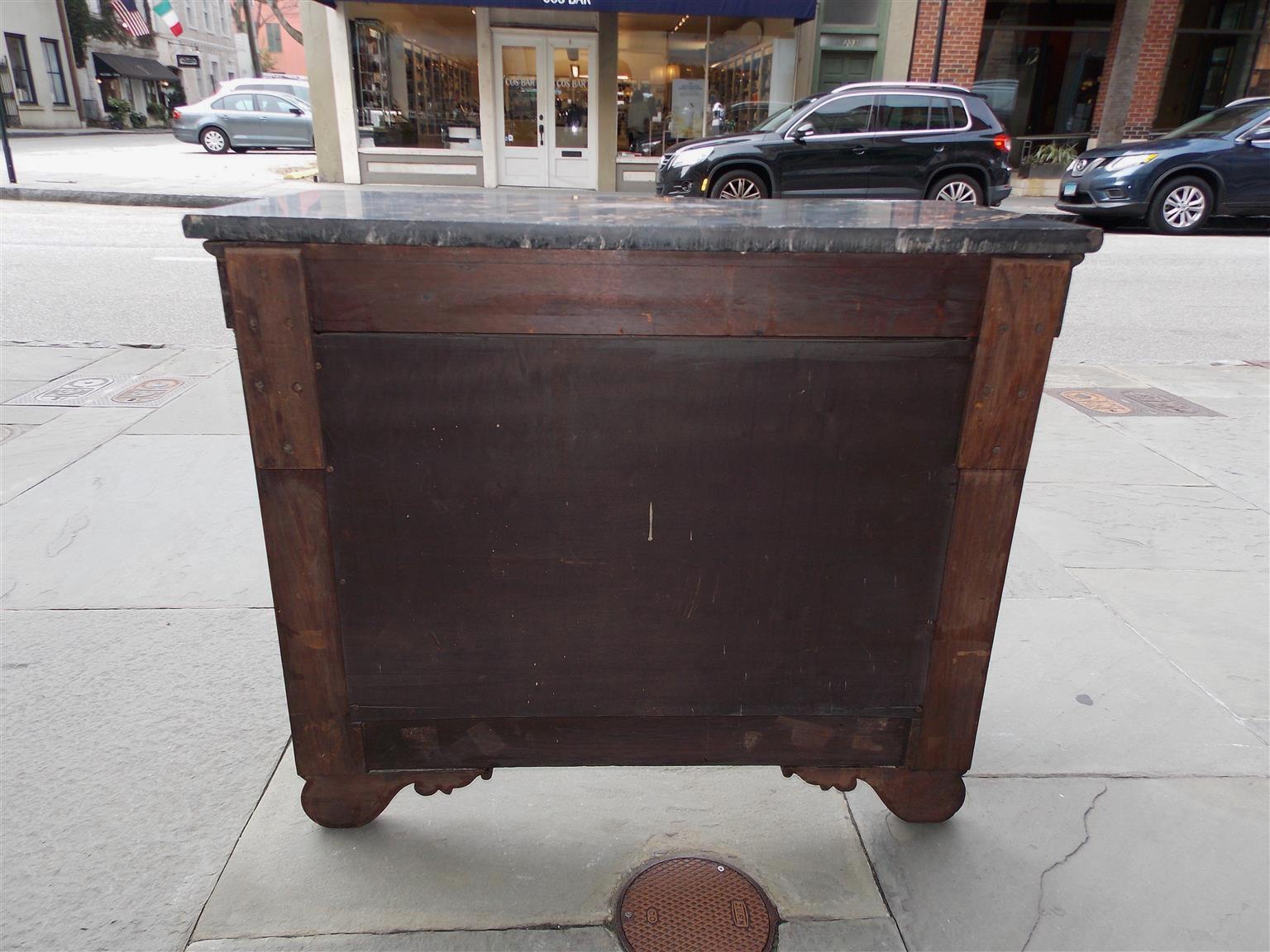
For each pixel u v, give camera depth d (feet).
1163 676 8.81
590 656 5.84
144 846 6.43
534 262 4.87
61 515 11.66
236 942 5.69
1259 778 7.41
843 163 36.11
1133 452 15.08
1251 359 21.50
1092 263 33.06
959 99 36.55
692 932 5.86
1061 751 7.72
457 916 5.93
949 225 4.99
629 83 48.32
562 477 5.38
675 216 5.45
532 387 5.16
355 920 5.88
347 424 5.19
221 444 14.10
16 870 6.18
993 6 54.54
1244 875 6.42
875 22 50.06
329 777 6.22
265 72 195.52
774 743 6.19
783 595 5.74
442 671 5.85
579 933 5.84
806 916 6.02
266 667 8.59
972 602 5.80
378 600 5.64
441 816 6.84
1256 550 11.56
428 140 49.03
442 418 5.20
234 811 6.79
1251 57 56.75
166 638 9.01
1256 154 38.04
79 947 5.62
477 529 5.48
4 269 26.94
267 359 4.98
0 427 14.65
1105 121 47.78
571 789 7.18
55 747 7.41
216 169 56.44
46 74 111.24
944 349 5.20
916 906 6.12
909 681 6.05
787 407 5.28
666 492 5.45
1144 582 10.69
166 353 18.99
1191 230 39.40
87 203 43.19
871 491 5.50
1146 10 45.21
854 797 7.18
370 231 4.66
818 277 4.99
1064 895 6.23
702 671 5.92
